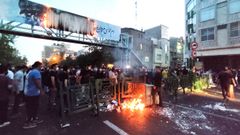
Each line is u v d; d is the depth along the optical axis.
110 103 9.12
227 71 11.50
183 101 10.98
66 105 7.28
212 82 19.59
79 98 7.28
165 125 6.53
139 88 9.47
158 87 9.56
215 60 27.42
